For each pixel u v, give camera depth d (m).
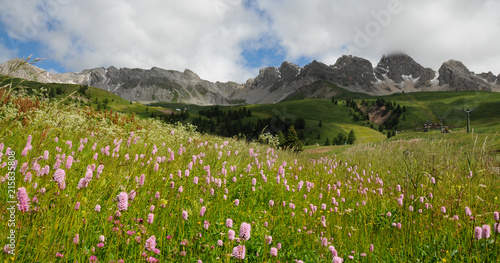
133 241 2.89
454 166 6.57
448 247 3.62
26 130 4.34
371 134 165.62
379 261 3.47
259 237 3.63
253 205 4.68
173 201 3.66
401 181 6.34
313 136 153.75
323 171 8.60
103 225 2.92
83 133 5.88
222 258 2.97
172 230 3.26
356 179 6.85
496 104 185.38
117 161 4.04
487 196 5.08
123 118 9.63
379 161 9.45
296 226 4.23
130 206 3.26
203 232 3.47
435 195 4.97
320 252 3.46
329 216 4.60
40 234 2.38
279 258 3.32
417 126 185.88
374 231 4.35
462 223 3.97
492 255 3.33
